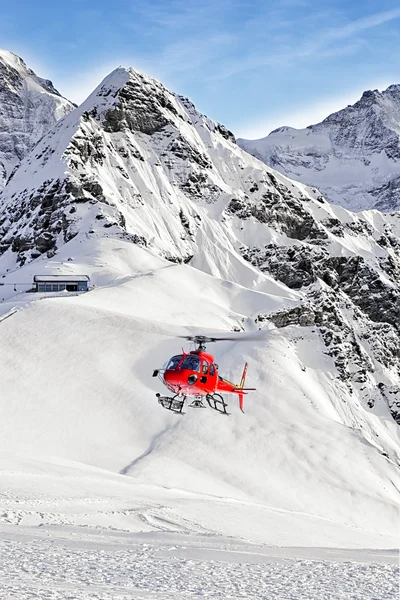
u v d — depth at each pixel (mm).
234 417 109938
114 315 126750
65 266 190500
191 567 18141
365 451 111188
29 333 117375
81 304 129375
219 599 13969
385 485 104625
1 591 12867
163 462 95500
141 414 106375
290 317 197375
